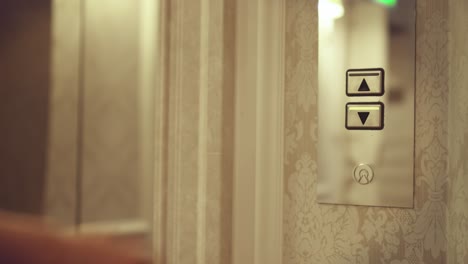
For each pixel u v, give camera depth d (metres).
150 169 2.08
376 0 1.45
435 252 1.37
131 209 2.11
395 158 1.41
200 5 1.55
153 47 2.12
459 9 1.26
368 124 1.44
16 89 2.54
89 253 0.84
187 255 1.54
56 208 2.35
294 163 1.56
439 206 1.37
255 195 1.56
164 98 1.57
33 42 2.55
